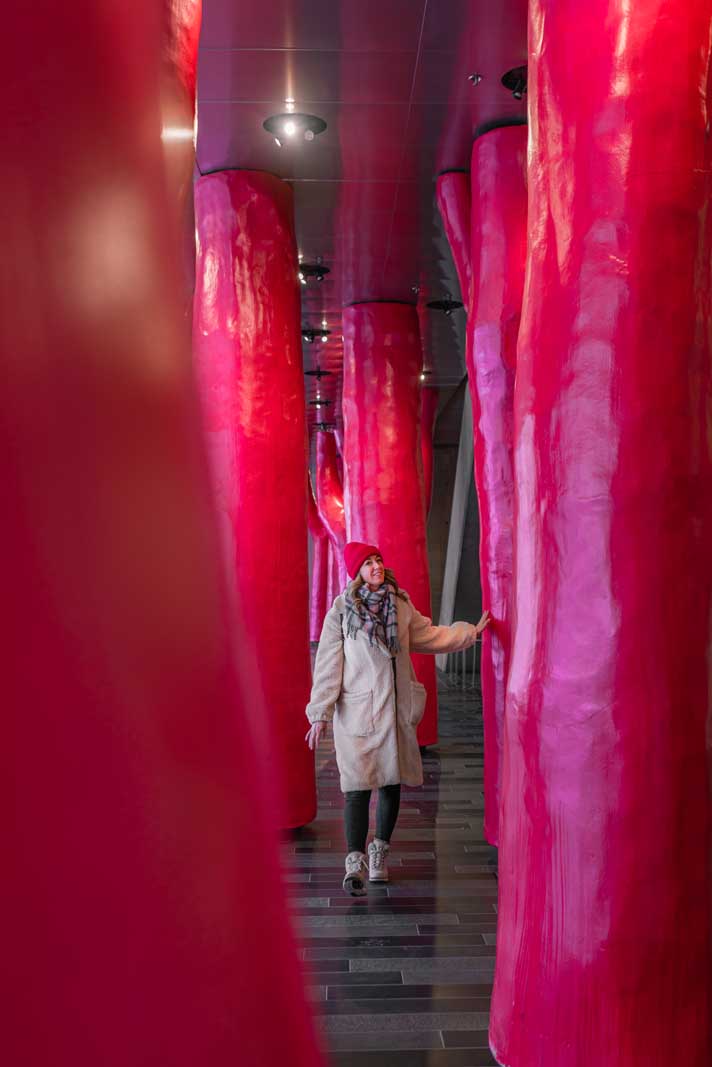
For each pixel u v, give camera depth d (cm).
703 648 243
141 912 24
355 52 469
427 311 1003
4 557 22
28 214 24
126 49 29
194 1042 25
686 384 237
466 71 489
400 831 607
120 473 25
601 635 240
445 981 383
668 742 239
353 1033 341
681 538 239
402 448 888
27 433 23
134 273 28
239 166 600
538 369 254
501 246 531
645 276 234
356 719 480
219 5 420
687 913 242
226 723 28
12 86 24
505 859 273
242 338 582
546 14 252
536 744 256
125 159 28
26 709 22
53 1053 22
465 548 1634
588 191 238
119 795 24
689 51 232
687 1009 242
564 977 248
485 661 548
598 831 242
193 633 27
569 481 244
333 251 789
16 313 24
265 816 30
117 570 25
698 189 236
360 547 490
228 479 575
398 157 597
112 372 26
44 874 22
